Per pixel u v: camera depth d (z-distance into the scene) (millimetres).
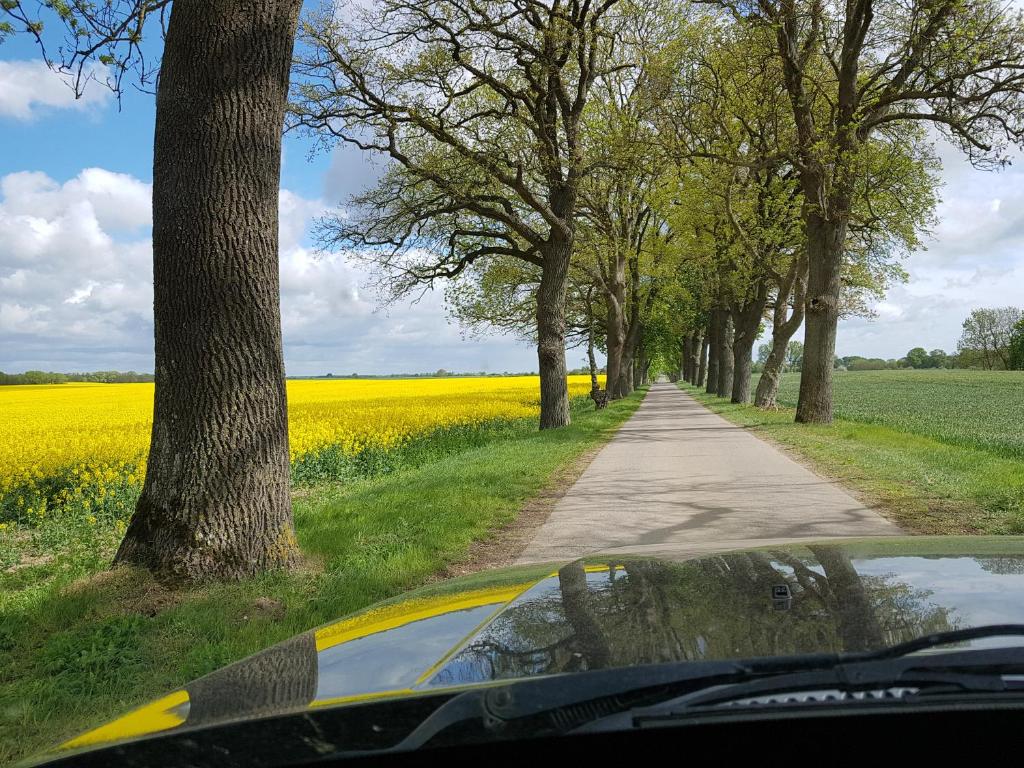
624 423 26578
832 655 1223
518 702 1205
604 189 30062
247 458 6598
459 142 19984
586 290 42688
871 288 30766
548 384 23688
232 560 6469
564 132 23375
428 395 52156
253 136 6680
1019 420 29047
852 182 20828
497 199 22062
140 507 6637
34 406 42656
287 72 7000
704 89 21594
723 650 1319
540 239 22688
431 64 18656
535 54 19734
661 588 1889
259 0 6672
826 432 19266
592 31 20625
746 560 2182
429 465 15938
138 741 1301
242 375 6609
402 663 1594
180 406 6551
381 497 10742
